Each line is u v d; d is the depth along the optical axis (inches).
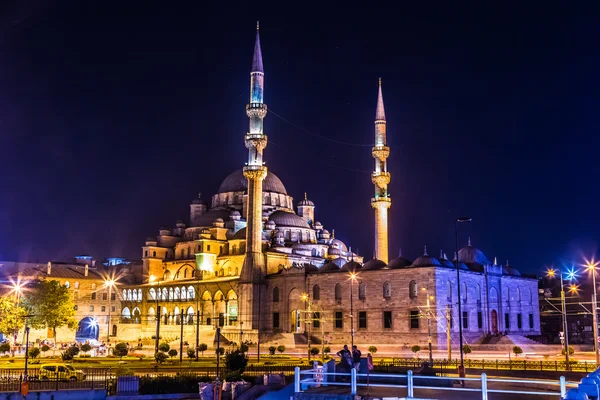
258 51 5792.3
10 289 6397.6
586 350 4862.2
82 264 7701.8
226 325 6013.8
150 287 6934.1
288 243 6727.4
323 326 5403.5
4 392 2004.2
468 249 5757.9
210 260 6624.0
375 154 5964.6
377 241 5861.2
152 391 2247.8
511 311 5728.3
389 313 5049.2
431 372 2498.8
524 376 2554.1
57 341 6589.6
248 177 5777.6
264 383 2208.4
